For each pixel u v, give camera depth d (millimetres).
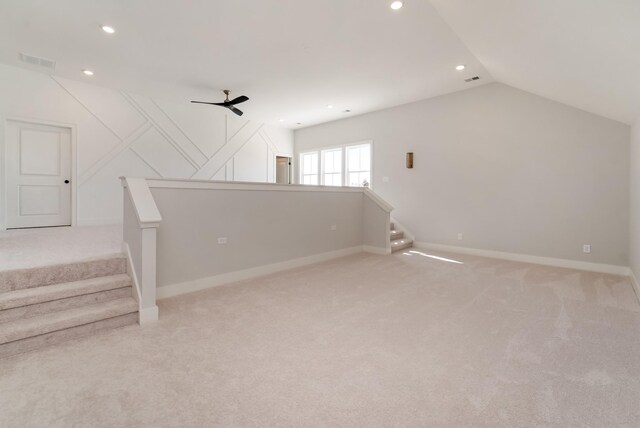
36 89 5031
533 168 5039
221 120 7441
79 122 5457
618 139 4320
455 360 2041
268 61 4508
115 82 5434
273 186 4328
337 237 5473
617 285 3779
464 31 3592
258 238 4148
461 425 1455
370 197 5910
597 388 1745
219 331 2457
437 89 5734
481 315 2812
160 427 1438
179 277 3342
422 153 6387
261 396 1665
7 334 2021
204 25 3537
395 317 2762
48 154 5285
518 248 5211
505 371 1913
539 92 4789
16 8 3205
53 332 2207
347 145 7785
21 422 1456
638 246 3568
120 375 1846
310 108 6965
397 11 3258
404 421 1481
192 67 4742
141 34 3740
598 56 2695
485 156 5539
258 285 3721
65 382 1769
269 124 8500
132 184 2893
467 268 4641
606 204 4426
